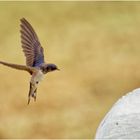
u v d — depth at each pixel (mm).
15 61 23969
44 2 28297
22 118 19828
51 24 26891
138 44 25094
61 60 24078
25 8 27859
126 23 26625
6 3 27953
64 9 27953
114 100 21438
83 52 24594
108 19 27094
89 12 27719
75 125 19609
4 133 19156
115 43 25234
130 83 22359
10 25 26469
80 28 26500
